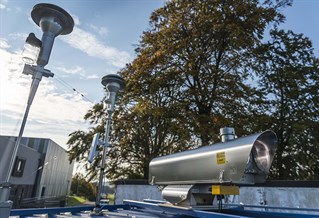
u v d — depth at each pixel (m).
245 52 10.57
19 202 16.59
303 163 10.88
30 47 1.65
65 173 34.66
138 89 10.57
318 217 1.76
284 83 11.46
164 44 10.47
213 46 10.44
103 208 2.57
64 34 1.87
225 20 9.95
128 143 11.09
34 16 1.78
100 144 2.54
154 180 2.51
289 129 10.81
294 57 12.00
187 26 10.42
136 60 10.98
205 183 1.92
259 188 6.15
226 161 1.75
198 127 8.73
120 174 11.59
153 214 2.21
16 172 15.97
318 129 10.58
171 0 11.16
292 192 5.85
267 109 10.96
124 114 11.08
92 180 10.93
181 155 2.24
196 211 1.77
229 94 9.57
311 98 11.41
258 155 1.75
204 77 9.99
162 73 10.37
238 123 8.85
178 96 10.59
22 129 1.58
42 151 22.41
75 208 2.36
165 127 10.29
